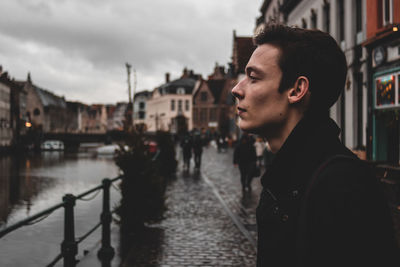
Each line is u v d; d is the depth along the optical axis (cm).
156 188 734
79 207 1044
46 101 10238
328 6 1802
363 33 1447
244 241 639
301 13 2197
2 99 5697
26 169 2334
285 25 100
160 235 681
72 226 441
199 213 888
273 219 97
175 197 1127
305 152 94
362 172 83
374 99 1351
